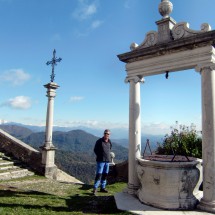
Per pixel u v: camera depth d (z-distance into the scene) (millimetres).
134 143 7145
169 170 5703
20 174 11891
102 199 7070
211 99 5707
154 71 6777
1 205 6062
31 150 13195
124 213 5520
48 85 12781
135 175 7012
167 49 6445
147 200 6031
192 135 10156
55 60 12984
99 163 8344
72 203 6637
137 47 7242
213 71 5824
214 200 5504
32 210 5781
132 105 7227
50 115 12883
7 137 14391
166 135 10789
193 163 5840
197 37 5883
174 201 5703
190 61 6109
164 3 6793
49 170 12469
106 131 8453
